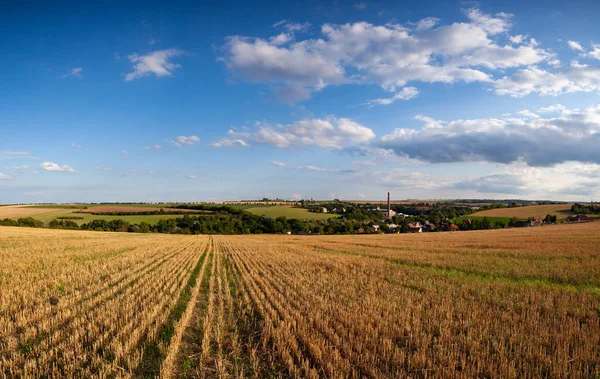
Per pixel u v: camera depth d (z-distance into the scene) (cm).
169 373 744
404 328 976
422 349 795
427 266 2361
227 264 2670
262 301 1343
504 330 941
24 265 2117
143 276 1928
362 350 835
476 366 759
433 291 1473
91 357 796
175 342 903
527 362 762
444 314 1113
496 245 3762
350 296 1398
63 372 727
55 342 869
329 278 1858
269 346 917
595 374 695
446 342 870
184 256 3159
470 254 2977
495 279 1852
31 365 725
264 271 2180
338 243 4894
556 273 1888
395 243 4594
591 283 1688
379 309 1172
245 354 874
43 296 1351
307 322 1039
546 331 909
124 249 3609
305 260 2772
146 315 1088
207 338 926
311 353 827
